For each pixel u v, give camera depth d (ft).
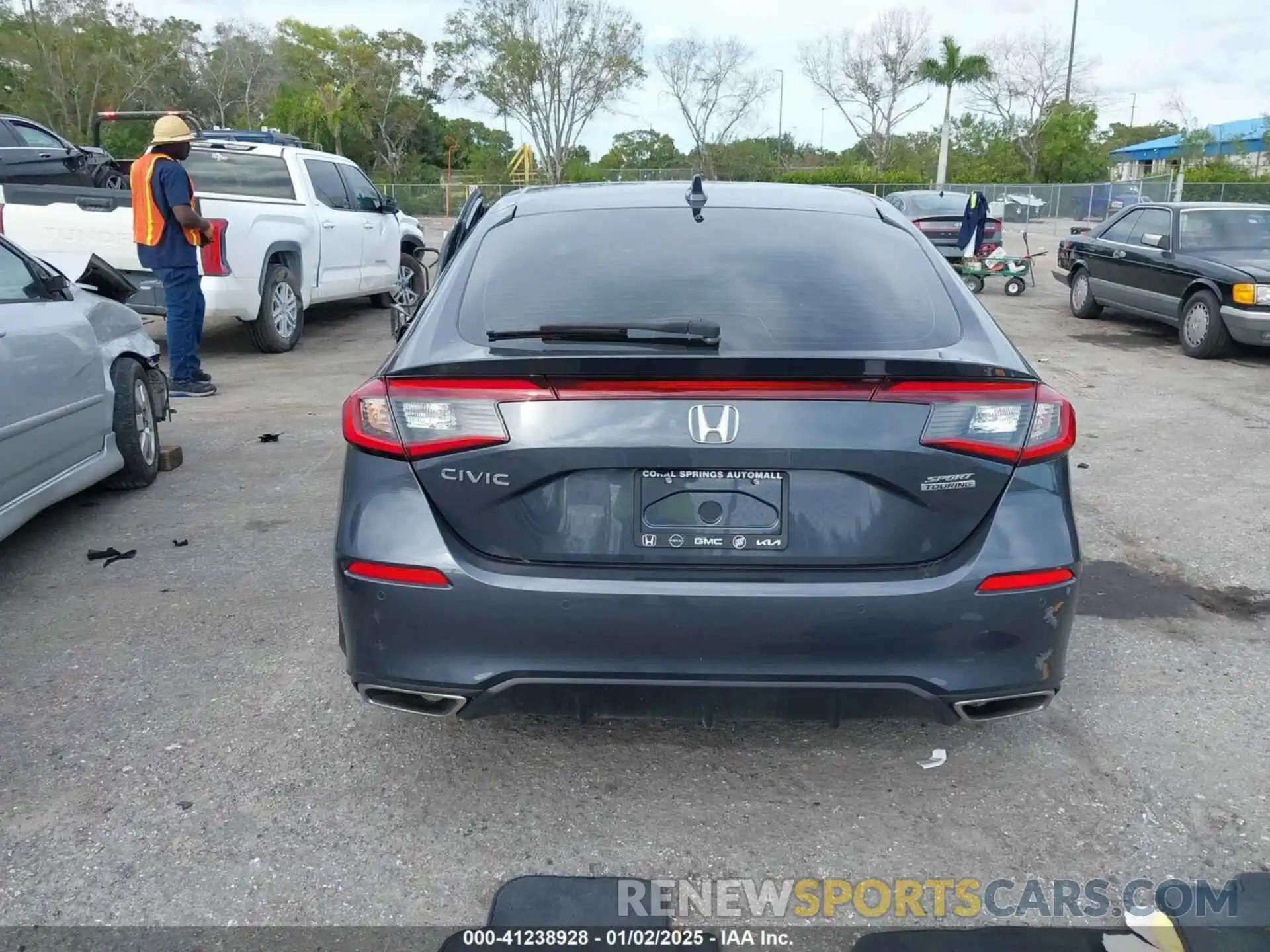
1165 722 12.02
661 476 8.96
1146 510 19.65
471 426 8.99
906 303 10.19
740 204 12.08
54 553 17.11
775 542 9.00
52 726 11.78
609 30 195.11
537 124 199.00
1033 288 59.88
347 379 31.89
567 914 8.93
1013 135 198.39
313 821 10.14
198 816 10.18
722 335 9.52
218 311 34.19
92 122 48.62
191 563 16.70
